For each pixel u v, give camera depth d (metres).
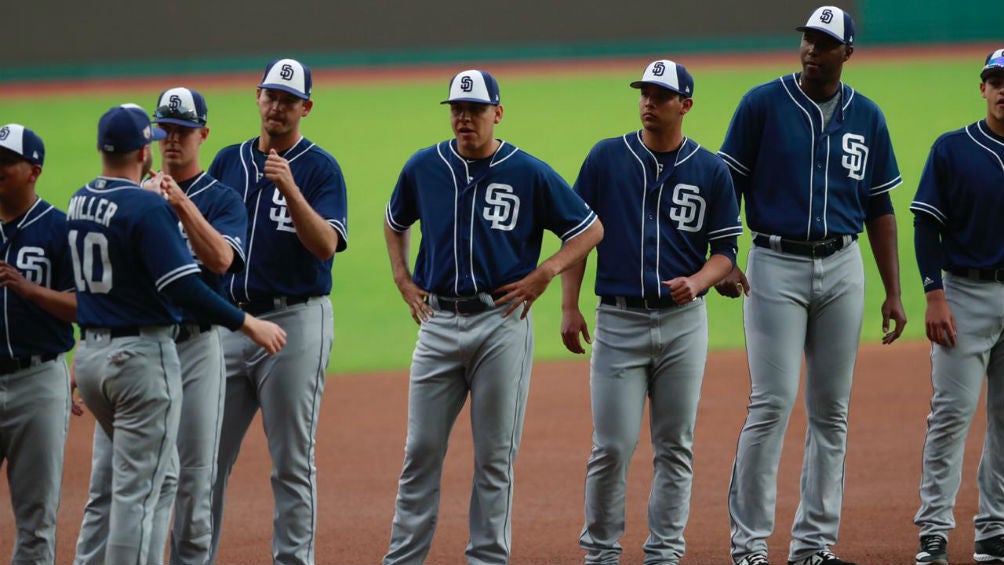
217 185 21.97
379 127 104.88
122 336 19.50
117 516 19.36
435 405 22.30
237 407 23.19
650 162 22.84
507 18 153.62
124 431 19.61
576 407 38.69
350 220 72.75
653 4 154.50
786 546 25.30
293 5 148.25
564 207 22.11
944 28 152.00
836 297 23.16
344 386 42.78
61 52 142.00
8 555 25.47
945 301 23.61
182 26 145.12
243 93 124.81
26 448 21.00
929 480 23.66
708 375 42.47
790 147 23.06
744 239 65.62
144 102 118.06
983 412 36.19
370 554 25.67
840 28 22.56
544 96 122.44
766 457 22.75
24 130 20.77
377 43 151.38
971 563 23.70
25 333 20.69
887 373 42.06
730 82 125.50
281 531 22.70
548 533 26.81
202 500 21.62
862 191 23.50
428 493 22.44
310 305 22.88
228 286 22.81
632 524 27.45
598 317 23.12
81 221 19.52
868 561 24.05
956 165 23.62
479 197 22.00
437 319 22.23
